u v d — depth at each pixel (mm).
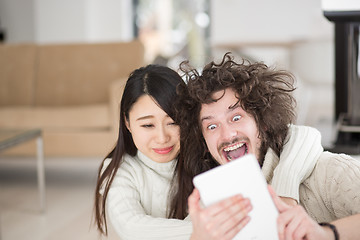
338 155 1149
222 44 5785
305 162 1132
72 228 2867
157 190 1303
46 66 4352
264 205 862
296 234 885
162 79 1213
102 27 7141
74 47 4336
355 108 2281
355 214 1006
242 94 1098
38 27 6590
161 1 7578
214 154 1165
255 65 1163
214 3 7258
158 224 1126
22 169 4293
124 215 1186
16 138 2945
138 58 4195
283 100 1173
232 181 854
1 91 4391
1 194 3586
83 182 3828
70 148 3592
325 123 2572
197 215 845
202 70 1168
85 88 4234
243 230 870
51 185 3771
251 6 7184
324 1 1882
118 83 3541
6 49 4449
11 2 6629
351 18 1888
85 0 6516
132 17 7594
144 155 1312
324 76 4184
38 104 4332
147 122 1227
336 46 2568
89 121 3562
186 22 7574
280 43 5508
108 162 1335
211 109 1117
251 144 1141
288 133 1226
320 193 1123
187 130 1186
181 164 1274
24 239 2721
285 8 7098
